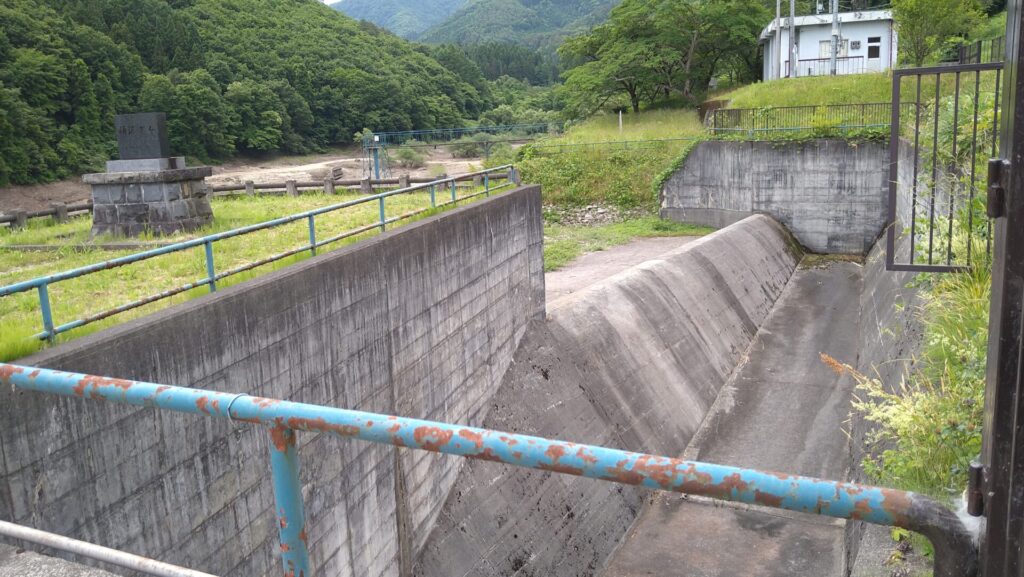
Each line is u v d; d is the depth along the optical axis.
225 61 91.88
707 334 21.02
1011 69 1.93
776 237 30.14
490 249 15.20
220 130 78.69
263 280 8.82
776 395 18.89
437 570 12.02
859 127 30.61
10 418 5.82
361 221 16.50
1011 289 1.86
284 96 89.88
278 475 2.34
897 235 23.44
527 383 16.03
